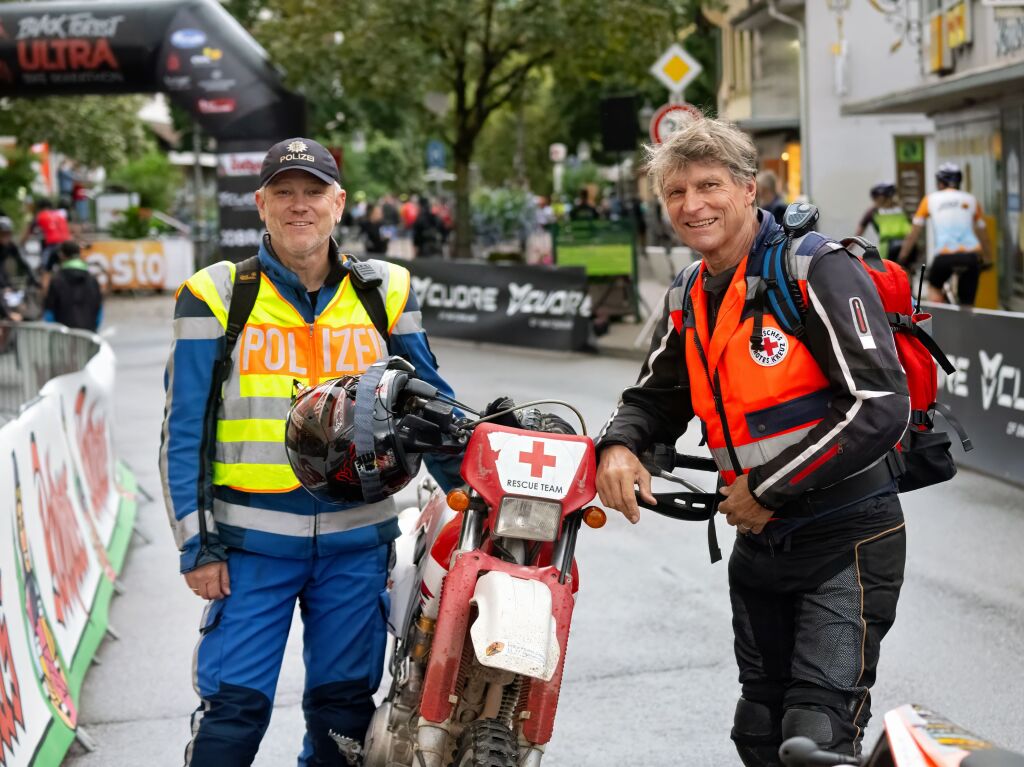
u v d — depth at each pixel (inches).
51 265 915.4
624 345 695.7
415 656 141.6
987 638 243.4
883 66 1054.4
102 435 340.2
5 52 852.6
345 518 152.0
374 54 852.0
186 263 1242.6
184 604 281.4
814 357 134.0
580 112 1985.7
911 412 142.9
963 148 772.0
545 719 132.3
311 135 997.2
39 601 214.2
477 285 756.0
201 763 144.0
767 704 145.3
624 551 313.7
